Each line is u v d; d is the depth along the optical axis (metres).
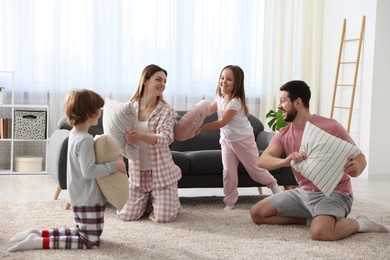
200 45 7.86
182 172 5.17
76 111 3.62
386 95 7.43
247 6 7.99
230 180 5.09
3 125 7.09
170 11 7.70
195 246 3.81
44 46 7.35
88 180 3.68
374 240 4.06
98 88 7.52
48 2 7.32
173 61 7.74
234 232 4.21
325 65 8.20
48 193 5.76
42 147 7.51
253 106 8.11
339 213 4.10
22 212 4.68
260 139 6.00
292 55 8.22
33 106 7.10
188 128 4.78
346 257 3.64
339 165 4.05
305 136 4.18
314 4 8.23
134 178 4.59
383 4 7.34
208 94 7.91
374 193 6.32
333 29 8.05
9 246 3.68
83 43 7.45
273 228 4.36
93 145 3.63
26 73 7.34
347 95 7.77
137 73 7.64
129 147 4.41
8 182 6.39
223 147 5.16
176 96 7.78
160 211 4.49
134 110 4.32
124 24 7.56
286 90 4.31
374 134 7.41
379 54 7.37
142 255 3.57
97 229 3.69
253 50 8.06
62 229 3.78
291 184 5.48
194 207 5.18
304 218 4.45
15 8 7.23
